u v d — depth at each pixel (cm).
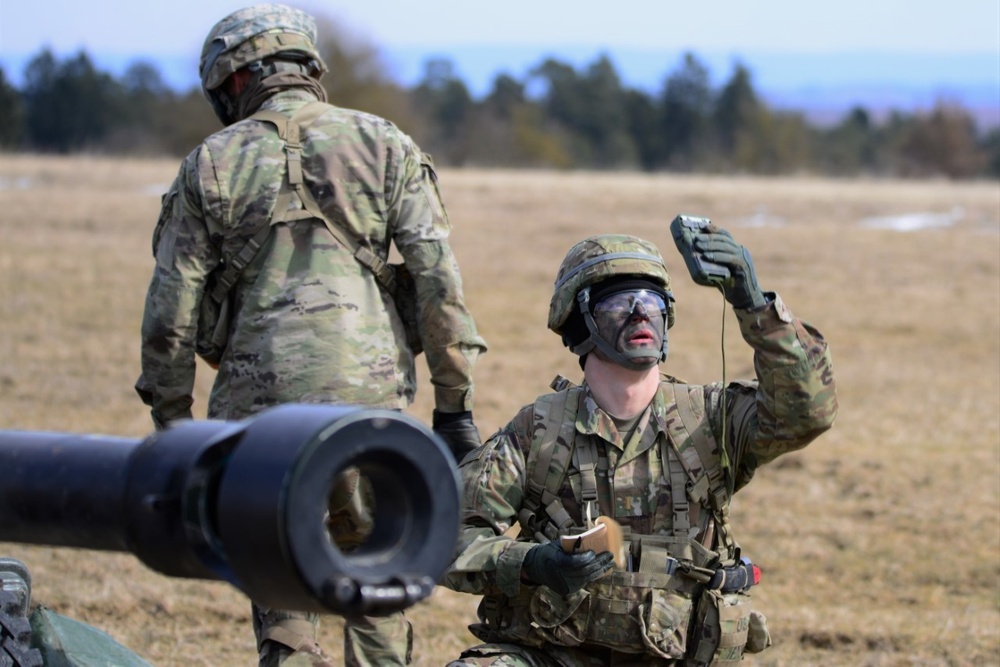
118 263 4956
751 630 1142
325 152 1223
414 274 1245
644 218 6600
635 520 1104
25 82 19750
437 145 18200
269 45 1254
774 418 1070
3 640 966
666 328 1123
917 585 1991
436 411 1284
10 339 3619
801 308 4353
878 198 7744
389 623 1204
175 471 580
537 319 4122
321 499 557
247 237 1207
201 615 1814
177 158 11400
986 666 1673
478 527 1113
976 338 3947
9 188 7275
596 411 1111
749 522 2264
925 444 2783
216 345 1248
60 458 624
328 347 1196
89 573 1962
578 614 1091
